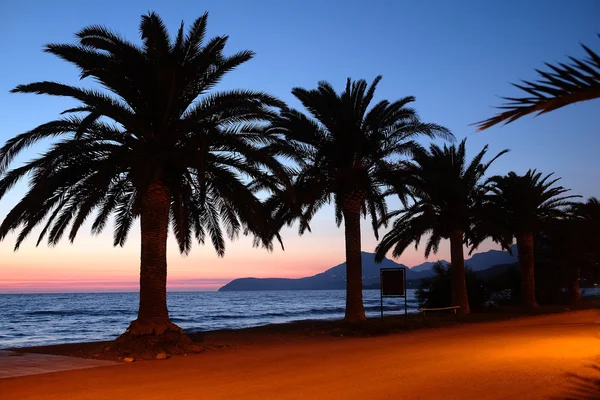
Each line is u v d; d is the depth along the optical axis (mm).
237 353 16859
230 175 18438
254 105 17734
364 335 23453
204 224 23453
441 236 37219
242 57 18766
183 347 17219
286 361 14516
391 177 26156
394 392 9938
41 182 15500
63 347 19219
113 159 16969
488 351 15367
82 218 16406
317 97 26406
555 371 11719
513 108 5723
